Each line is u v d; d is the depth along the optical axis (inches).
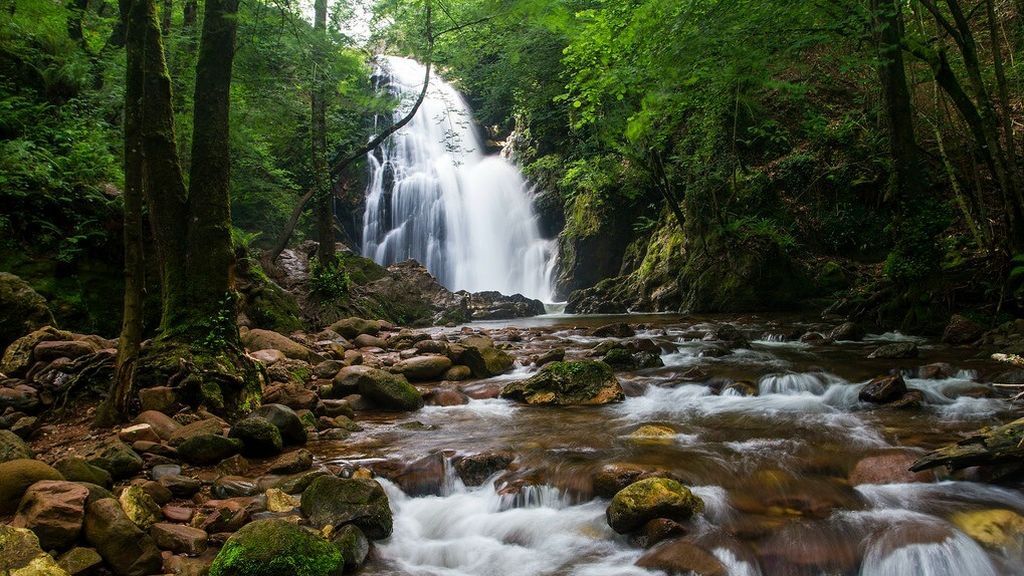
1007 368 341.4
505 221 1125.7
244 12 460.4
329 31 562.6
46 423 252.4
